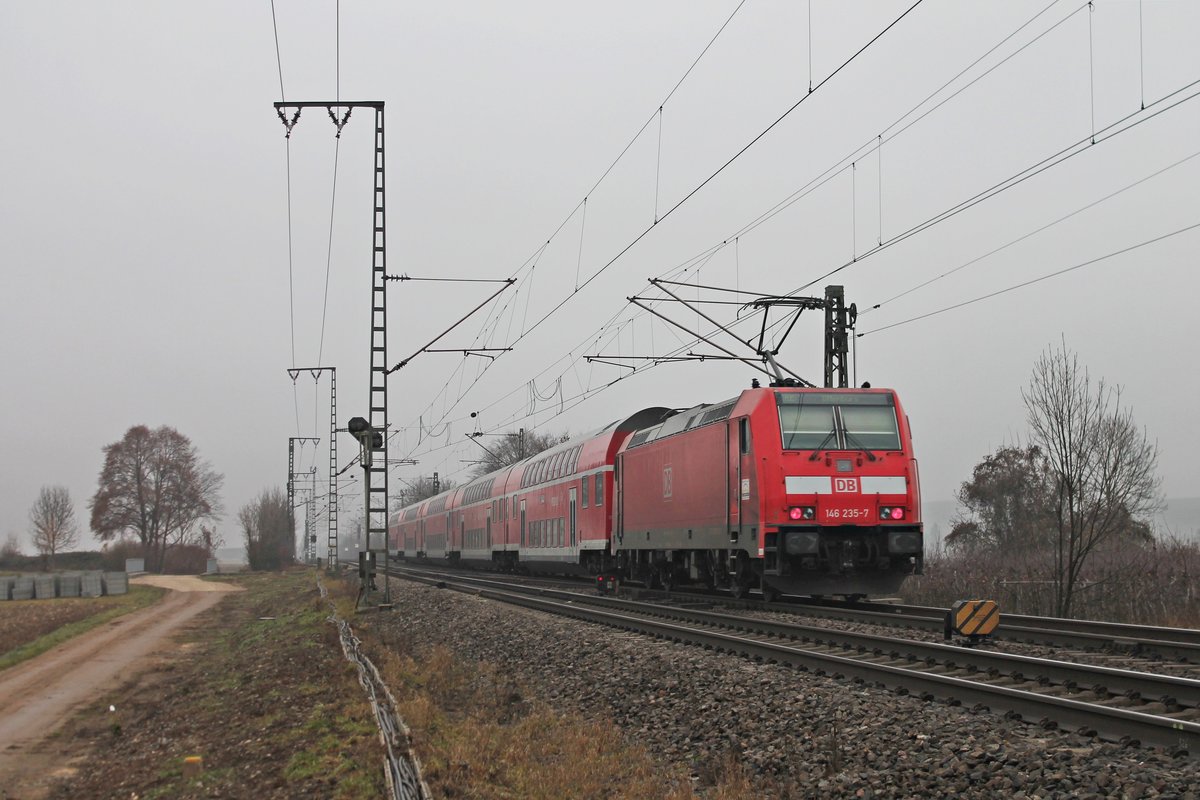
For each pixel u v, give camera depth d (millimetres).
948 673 12250
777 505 20797
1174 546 23375
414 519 74812
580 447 36844
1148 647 13906
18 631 38406
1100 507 21656
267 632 28359
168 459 96562
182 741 13609
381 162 31172
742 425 21984
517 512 45312
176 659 26000
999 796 7586
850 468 21062
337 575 56406
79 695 20922
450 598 30141
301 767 10328
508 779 9891
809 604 23922
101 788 11914
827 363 31219
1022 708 9672
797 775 8992
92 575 62188
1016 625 18453
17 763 14453
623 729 12086
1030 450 33000
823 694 11125
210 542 99875
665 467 27250
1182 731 8055
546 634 19281
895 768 8602
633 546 29797
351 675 15484
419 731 11188
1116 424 21859
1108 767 7617
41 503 106500
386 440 31062
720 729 10969
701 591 28938
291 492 91688
